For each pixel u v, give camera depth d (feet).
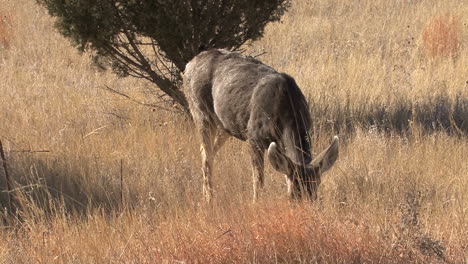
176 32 92.17
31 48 148.46
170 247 53.93
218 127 75.66
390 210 60.29
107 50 96.94
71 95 116.57
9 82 123.65
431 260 51.67
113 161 82.74
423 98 105.81
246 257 52.31
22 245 57.77
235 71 71.67
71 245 57.31
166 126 95.76
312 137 83.97
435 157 76.89
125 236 58.44
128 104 110.01
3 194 74.02
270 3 95.96
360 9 182.60
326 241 52.75
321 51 143.33
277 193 64.80
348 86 111.24
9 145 86.99
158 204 65.31
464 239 54.70
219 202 63.82
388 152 79.97
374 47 144.66
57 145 87.92
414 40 148.05
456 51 135.74
